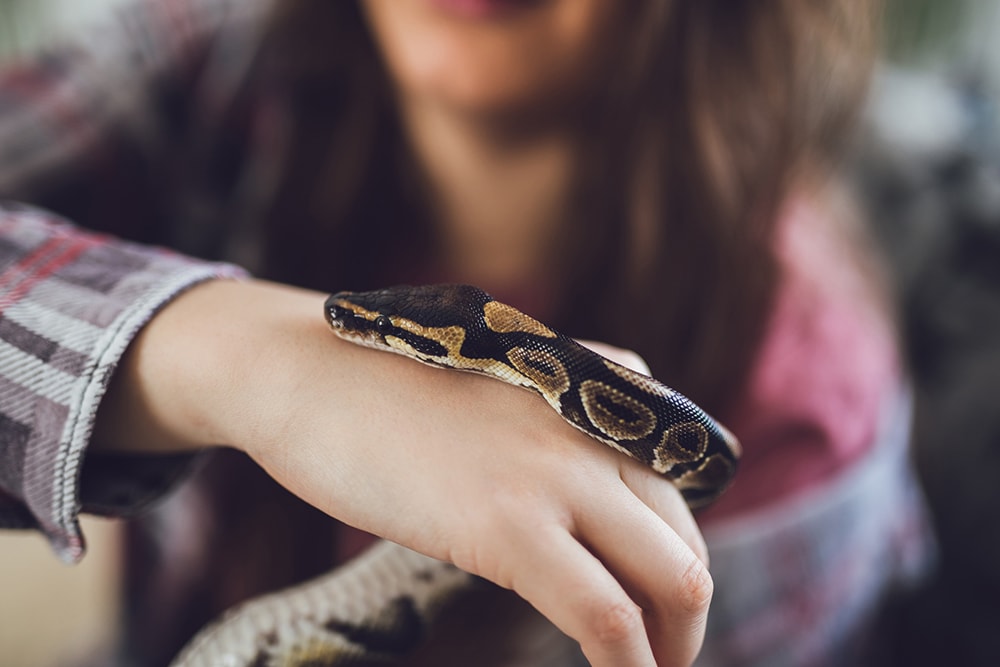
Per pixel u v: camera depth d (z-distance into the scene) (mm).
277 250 576
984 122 793
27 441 358
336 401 350
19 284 374
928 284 699
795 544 496
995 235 678
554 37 504
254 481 525
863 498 513
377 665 375
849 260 641
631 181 539
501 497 333
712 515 501
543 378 358
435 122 562
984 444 646
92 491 369
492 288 610
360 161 579
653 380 363
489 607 442
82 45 605
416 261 618
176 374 362
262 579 522
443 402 353
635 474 357
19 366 359
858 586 525
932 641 657
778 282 540
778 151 543
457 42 500
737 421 519
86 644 853
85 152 575
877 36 574
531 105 530
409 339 357
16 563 1011
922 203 717
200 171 639
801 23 536
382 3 513
